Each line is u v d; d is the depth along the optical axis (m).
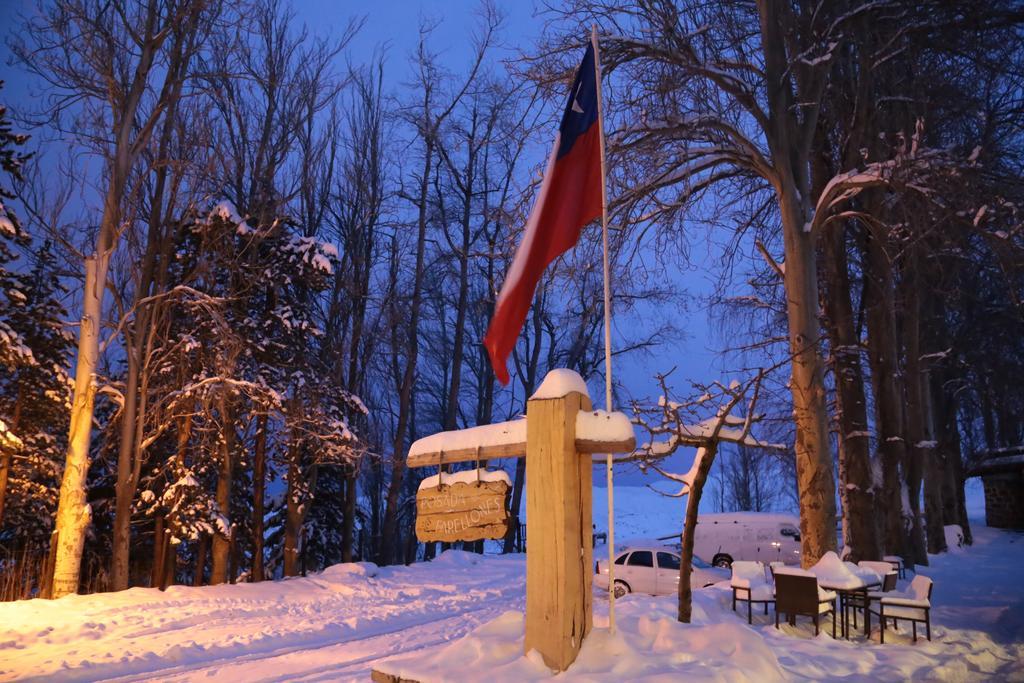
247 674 9.42
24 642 12.06
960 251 17.86
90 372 18.80
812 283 15.26
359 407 25.34
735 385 9.30
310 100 26.72
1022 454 34.41
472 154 34.09
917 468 23.28
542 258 7.27
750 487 53.62
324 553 30.50
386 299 30.62
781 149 15.70
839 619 11.53
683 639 6.75
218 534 21.36
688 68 15.55
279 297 24.27
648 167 17.02
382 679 6.25
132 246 21.12
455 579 22.16
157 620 14.04
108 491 25.00
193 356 21.94
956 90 17.69
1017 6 16.28
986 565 21.83
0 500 20.67
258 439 24.02
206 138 21.81
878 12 16.88
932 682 7.71
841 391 18.72
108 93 20.05
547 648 5.93
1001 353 30.03
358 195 30.52
